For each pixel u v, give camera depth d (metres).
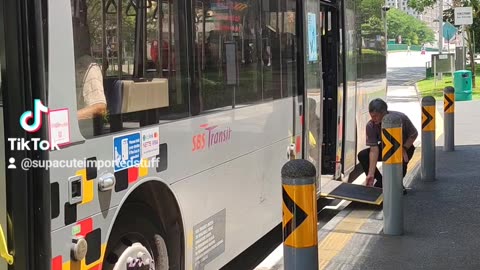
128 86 3.45
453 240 6.21
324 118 8.33
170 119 3.89
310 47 6.83
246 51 5.13
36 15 2.74
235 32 4.91
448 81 30.22
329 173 8.38
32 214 2.78
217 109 4.57
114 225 3.46
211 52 4.48
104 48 3.25
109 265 3.46
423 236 6.36
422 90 27.25
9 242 2.80
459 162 10.40
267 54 5.61
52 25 2.83
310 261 3.58
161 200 3.92
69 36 2.93
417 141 13.15
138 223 3.69
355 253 5.89
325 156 8.34
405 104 22.12
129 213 3.59
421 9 37.91
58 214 2.89
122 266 3.51
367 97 10.24
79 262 3.05
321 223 7.23
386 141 6.34
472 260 5.62
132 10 3.51
